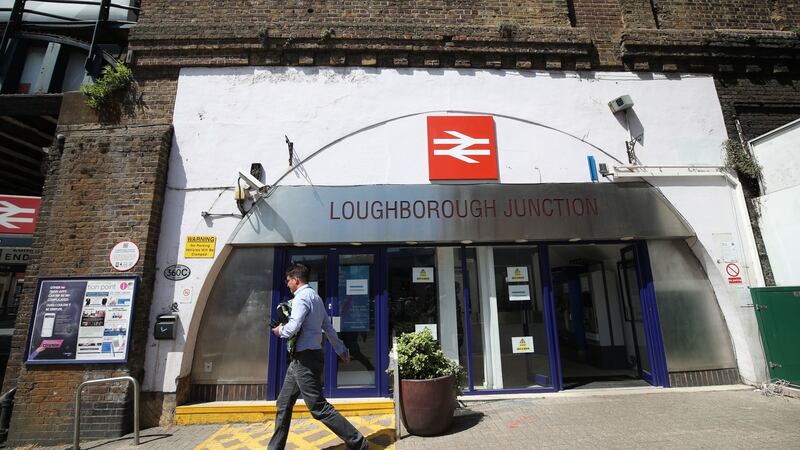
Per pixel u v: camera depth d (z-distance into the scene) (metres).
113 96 6.43
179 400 5.57
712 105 6.96
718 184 6.63
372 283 6.22
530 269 6.43
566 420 4.92
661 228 6.37
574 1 7.48
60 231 5.68
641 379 6.80
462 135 6.54
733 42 7.10
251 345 5.94
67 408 5.20
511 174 6.49
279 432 4.06
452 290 6.29
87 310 5.41
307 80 6.62
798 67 7.26
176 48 6.55
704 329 6.32
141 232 5.69
